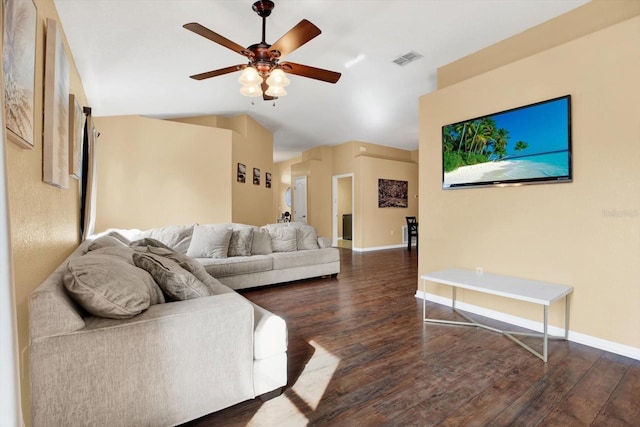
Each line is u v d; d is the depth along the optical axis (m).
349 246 8.64
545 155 2.52
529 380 1.85
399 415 1.54
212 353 1.46
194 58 3.25
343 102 4.95
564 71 2.43
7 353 0.74
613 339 2.21
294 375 1.91
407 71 3.77
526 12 2.66
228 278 3.71
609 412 1.56
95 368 1.21
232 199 5.39
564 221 2.45
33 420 1.13
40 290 1.16
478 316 2.98
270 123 6.29
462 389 1.76
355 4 2.52
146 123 4.79
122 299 1.29
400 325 2.75
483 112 2.96
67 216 2.21
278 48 2.37
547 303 2.05
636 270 2.11
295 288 4.03
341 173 8.29
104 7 2.38
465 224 3.14
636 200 2.11
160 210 4.86
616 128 2.19
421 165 3.57
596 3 2.52
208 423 1.47
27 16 1.23
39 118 1.49
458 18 2.73
